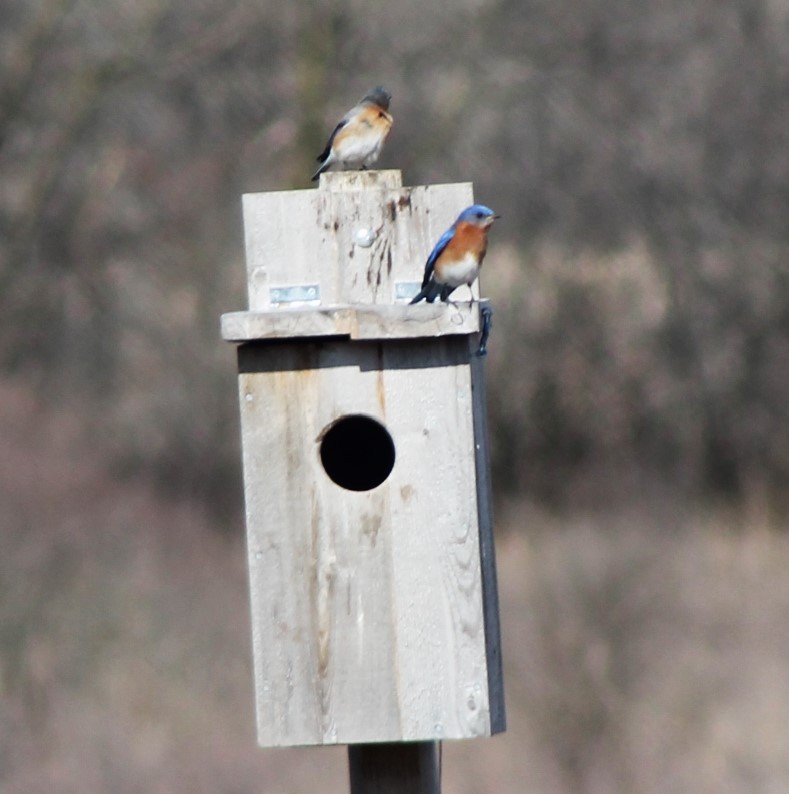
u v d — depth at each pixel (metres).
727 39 18.14
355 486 6.89
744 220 18.64
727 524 18.72
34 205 16.53
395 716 5.72
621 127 18.03
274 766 13.50
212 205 17.16
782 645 14.95
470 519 5.75
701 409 19.27
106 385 17.95
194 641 15.26
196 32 16.77
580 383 19.16
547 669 13.92
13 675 14.72
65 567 16.12
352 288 6.30
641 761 13.18
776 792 12.66
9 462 17.39
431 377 5.75
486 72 17.38
